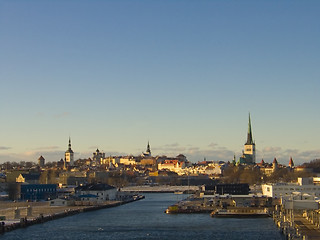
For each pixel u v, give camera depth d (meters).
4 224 195.38
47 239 173.00
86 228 199.25
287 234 168.12
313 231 172.25
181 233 184.00
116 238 174.88
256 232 183.88
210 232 185.38
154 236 178.38
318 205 184.62
